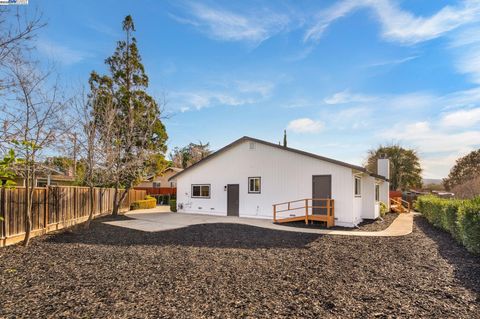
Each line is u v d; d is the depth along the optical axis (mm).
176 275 5207
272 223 13258
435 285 4656
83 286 4586
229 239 9055
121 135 15891
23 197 8383
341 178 13141
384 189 20188
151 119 17859
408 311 3633
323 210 13477
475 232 6934
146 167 17906
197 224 12531
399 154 35844
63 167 11453
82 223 12625
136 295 4199
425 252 7227
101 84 18219
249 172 16078
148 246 7926
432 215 13227
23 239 8367
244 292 4352
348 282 4836
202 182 18078
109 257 6586
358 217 14344
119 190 19375
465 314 3535
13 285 4609
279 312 3629
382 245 8156
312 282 4832
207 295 4219
